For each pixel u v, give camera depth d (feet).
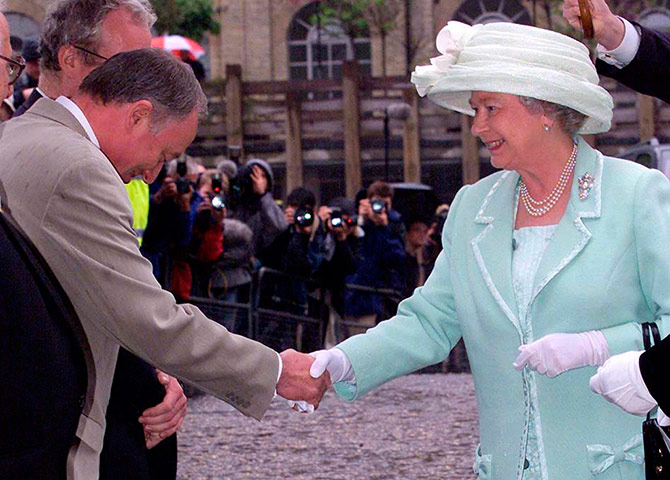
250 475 21.67
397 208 52.24
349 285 36.22
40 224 10.18
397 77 76.07
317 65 99.14
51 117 10.96
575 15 11.95
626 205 10.83
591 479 10.72
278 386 11.95
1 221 9.73
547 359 10.48
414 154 75.31
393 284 36.76
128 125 11.07
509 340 11.00
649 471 10.18
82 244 10.30
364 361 12.03
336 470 21.98
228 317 31.94
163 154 11.37
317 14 96.12
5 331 9.43
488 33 11.02
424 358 12.09
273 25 102.06
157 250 27.32
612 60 12.10
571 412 10.78
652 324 10.60
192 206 30.99
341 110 77.41
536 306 10.89
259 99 85.10
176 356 10.89
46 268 10.04
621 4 85.92
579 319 10.72
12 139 10.67
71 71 12.77
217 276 32.09
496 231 11.35
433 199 52.85
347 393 12.17
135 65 11.12
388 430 25.70
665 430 10.16
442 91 11.23
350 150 75.77
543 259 10.94
